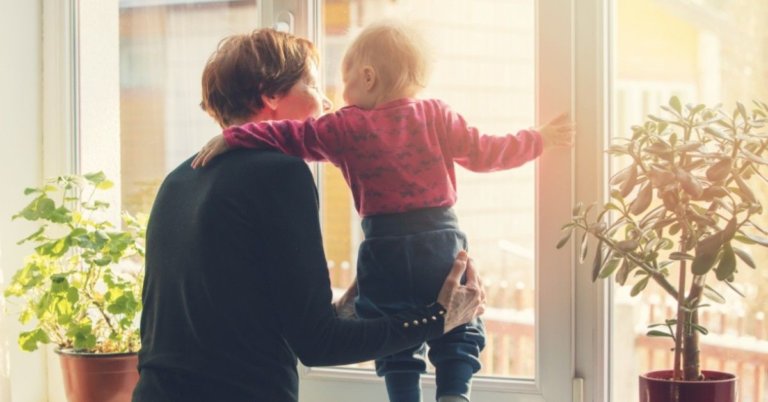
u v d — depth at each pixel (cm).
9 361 233
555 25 198
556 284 200
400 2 219
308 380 220
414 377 188
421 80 182
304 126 173
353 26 223
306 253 155
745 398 201
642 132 165
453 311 168
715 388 162
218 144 165
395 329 161
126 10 254
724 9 203
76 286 220
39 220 244
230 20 248
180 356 158
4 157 237
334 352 155
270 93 172
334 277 226
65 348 223
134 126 256
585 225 172
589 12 196
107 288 231
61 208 220
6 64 237
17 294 219
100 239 215
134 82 257
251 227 156
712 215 163
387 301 178
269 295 158
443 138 182
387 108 178
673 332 188
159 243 166
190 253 159
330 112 192
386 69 178
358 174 179
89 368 212
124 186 257
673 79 206
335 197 225
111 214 255
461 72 214
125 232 226
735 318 201
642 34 206
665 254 204
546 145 195
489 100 212
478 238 213
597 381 198
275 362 158
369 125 177
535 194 202
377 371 191
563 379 200
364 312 181
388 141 177
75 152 246
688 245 162
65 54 244
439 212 180
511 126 211
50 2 244
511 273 211
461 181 215
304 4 222
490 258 212
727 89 203
